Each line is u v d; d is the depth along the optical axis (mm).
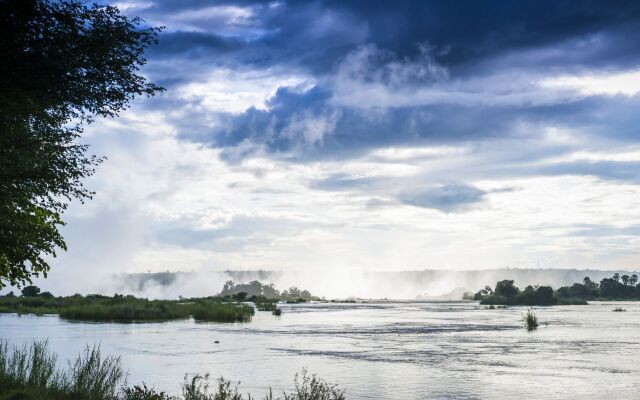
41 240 15227
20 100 12680
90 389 17375
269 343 45812
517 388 26281
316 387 18250
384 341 48594
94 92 13719
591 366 33531
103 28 13625
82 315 77312
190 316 81125
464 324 72812
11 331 52938
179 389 24438
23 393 15859
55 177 13695
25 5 12773
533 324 66688
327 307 147750
